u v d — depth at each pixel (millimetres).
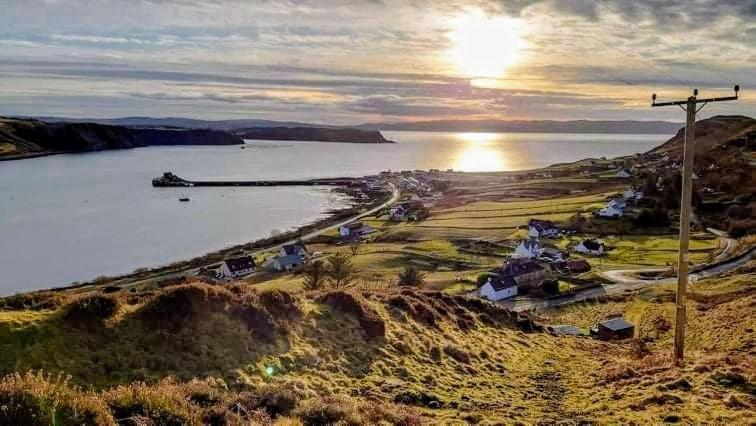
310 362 23078
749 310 41281
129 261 125938
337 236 157125
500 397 22547
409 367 25172
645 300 73188
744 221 129375
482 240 140125
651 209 150500
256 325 24031
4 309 21969
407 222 177000
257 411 14461
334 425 14008
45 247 136750
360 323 28250
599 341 45219
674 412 18234
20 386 11078
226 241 150750
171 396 13617
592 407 20641
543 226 141750
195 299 23656
